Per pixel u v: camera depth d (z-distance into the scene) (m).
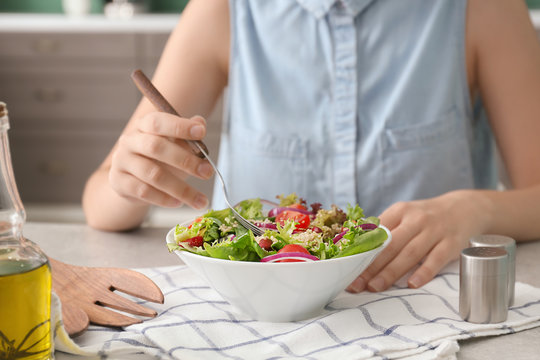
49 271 0.65
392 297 0.82
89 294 0.81
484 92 1.42
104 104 3.44
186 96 1.40
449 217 1.00
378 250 0.73
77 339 0.72
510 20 1.37
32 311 0.63
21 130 3.50
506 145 1.37
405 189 1.38
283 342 0.69
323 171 1.39
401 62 1.38
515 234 1.09
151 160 0.98
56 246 1.08
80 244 1.09
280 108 1.40
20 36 3.39
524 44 1.37
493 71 1.38
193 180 3.31
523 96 1.35
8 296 0.61
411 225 0.96
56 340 0.67
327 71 1.37
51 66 3.42
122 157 0.99
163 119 0.92
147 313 0.76
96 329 0.74
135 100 3.42
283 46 1.39
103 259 1.01
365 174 1.37
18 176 3.55
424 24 1.37
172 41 1.46
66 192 3.55
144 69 3.37
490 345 0.71
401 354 0.67
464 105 1.42
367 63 1.37
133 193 1.00
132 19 3.41
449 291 0.85
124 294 0.84
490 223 1.05
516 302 0.81
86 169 3.53
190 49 1.42
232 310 0.78
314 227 0.78
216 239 0.77
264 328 0.73
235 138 1.44
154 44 3.34
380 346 0.67
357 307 0.77
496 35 1.37
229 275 0.70
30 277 0.62
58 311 0.68
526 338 0.72
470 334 0.71
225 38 1.42
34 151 3.52
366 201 1.38
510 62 1.37
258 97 1.39
